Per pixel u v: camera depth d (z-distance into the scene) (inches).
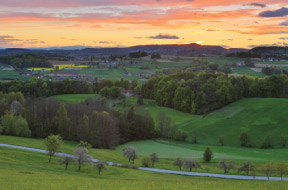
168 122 5206.7
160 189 1670.8
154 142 4830.2
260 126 5039.4
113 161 3117.6
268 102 5905.5
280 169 2731.3
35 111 4872.0
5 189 1438.2
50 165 2541.8
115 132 4576.8
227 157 3501.5
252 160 3275.1
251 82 6875.0
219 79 6924.2
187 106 6471.5
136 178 2321.6
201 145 4532.5
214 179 2482.8
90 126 4320.9
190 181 2197.3
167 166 3088.1
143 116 5275.6
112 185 1728.6
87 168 2615.7
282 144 4377.5
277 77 6555.1
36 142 3597.4
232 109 6018.7
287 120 5054.1
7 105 5359.3
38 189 1482.5
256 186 1861.5
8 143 3326.8
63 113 4530.0
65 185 1627.7
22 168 2129.7
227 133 4997.5
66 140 4355.3
